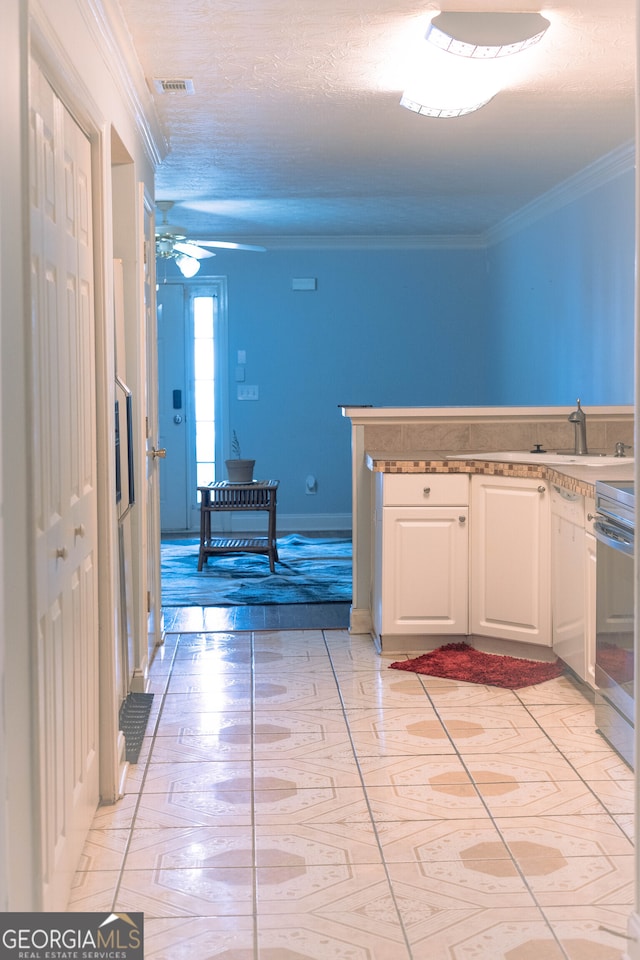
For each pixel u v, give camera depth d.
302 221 8.07
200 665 4.62
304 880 2.55
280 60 3.88
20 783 1.75
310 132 5.05
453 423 5.14
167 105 4.50
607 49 3.80
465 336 9.09
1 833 1.60
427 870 2.60
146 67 3.94
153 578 4.85
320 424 9.15
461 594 4.67
